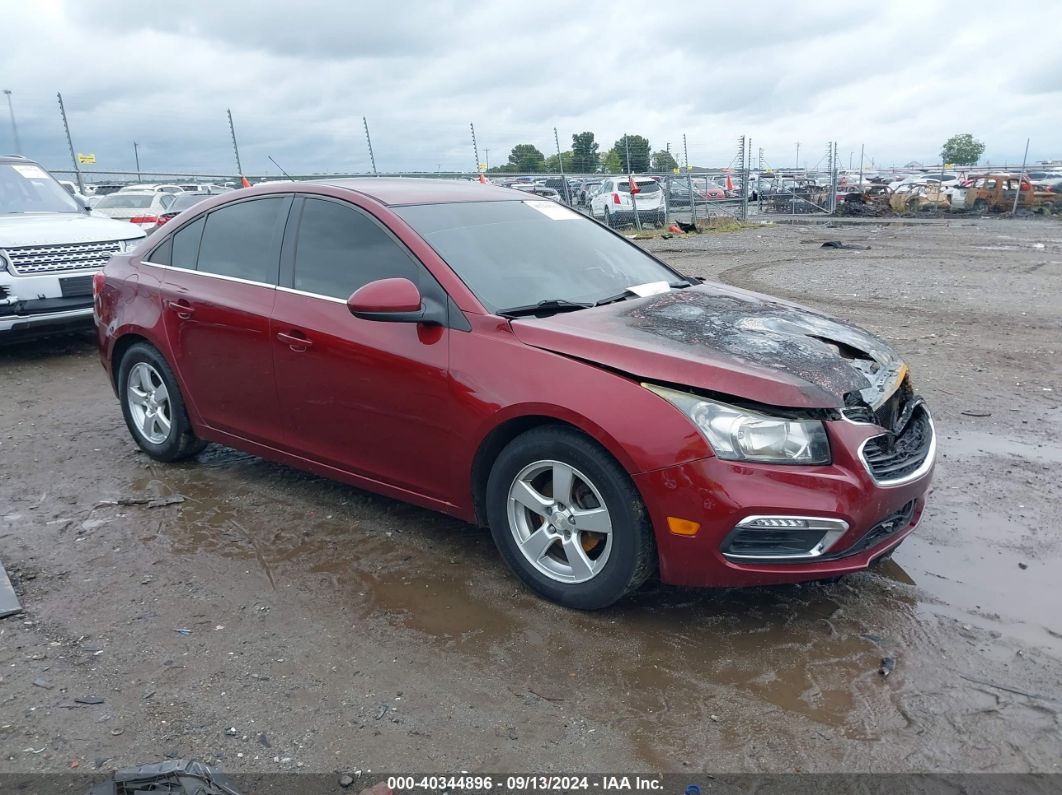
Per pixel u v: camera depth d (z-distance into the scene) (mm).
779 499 3156
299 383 4340
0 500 4871
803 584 3869
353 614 3625
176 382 5094
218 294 4719
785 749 2799
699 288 4609
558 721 2939
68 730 2893
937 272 14461
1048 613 3621
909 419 3758
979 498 4785
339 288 4230
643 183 26375
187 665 3266
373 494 4914
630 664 3260
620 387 3332
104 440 5926
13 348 9078
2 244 8008
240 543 4305
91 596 3791
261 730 2896
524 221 4605
